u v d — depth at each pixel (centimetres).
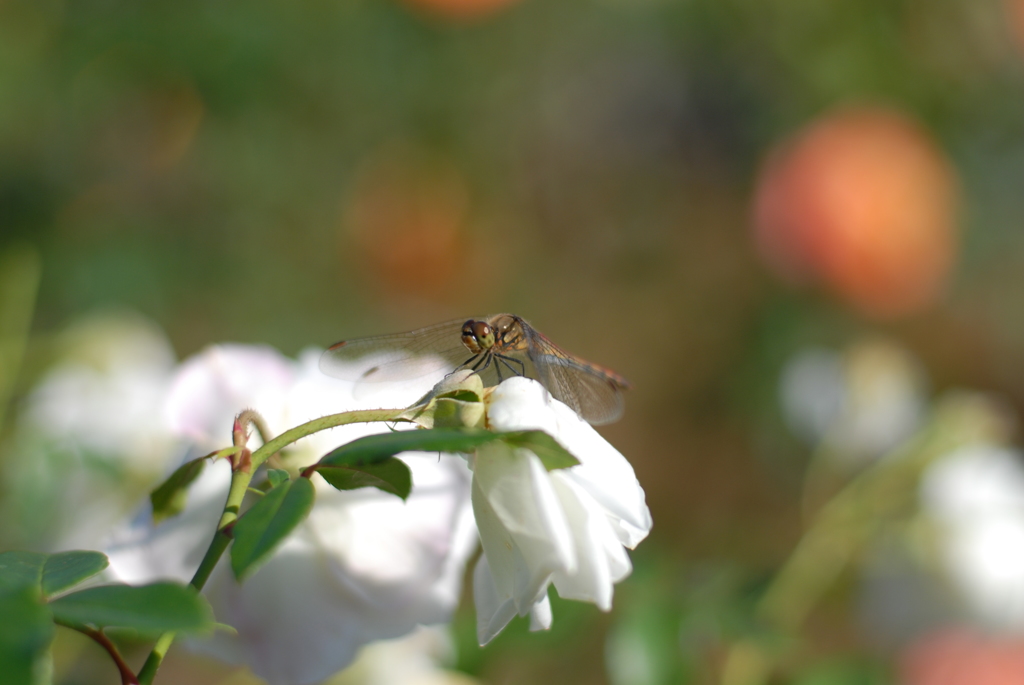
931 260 101
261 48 106
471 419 43
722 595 56
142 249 105
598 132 134
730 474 128
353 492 47
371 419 43
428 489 47
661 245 137
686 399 133
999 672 65
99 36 103
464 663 54
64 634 55
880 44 110
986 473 62
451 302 130
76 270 101
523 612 42
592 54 127
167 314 107
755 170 125
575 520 43
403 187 118
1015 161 116
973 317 131
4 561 41
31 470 59
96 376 60
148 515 47
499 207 128
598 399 47
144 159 107
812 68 112
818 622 89
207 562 42
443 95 118
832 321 117
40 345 61
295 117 112
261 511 41
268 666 46
